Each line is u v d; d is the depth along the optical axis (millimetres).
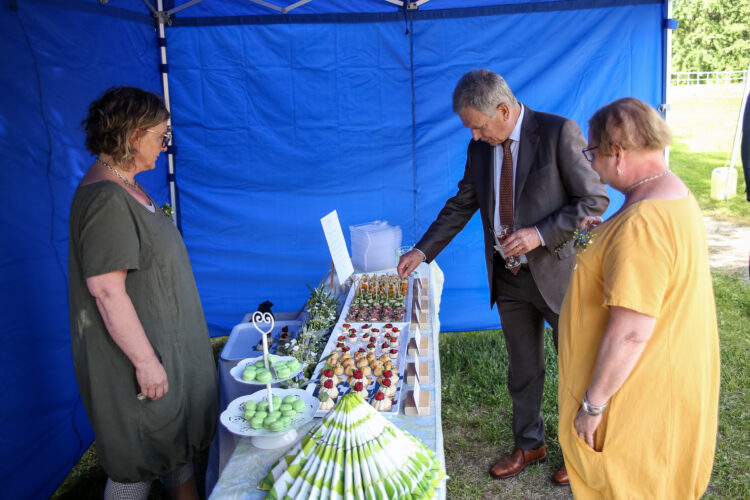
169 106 4258
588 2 4027
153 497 2809
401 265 2893
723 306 5367
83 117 3146
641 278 1495
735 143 9844
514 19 4094
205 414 2096
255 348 2465
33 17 2729
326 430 1400
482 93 2309
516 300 2656
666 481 1628
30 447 2654
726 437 3184
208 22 4137
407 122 4305
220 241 4500
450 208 2936
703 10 17062
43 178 2793
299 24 4141
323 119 4305
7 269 2500
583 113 4180
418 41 4160
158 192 4238
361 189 4422
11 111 2561
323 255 4535
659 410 1582
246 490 1438
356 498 1299
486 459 3109
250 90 4250
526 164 2438
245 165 4375
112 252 1739
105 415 1872
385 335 2334
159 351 1903
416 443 1538
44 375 2783
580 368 1708
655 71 4102
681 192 1566
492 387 3842
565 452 1792
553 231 2326
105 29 3408
